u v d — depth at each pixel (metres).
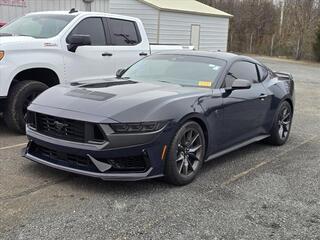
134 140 4.38
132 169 4.50
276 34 38.06
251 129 6.23
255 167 5.79
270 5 40.66
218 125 5.38
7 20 13.35
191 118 4.89
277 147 6.98
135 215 4.06
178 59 6.17
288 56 35.75
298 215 4.27
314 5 34.97
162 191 4.67
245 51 39.56
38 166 5.26
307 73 22.41
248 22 39.84
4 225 3.74
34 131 4.86
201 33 23.66
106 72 8.12
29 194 4.42
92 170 4.45
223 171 5.54
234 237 3.75
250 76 6.40
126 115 4.42
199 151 5.09
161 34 21.58
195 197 4.57
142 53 8.84
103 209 4.15
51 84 7.40
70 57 7.47
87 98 4.77
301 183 5.22
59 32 7.46
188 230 3.83
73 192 4.52
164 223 3.93
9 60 6.60
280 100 6.84
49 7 14.29
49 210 4.07
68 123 4.55
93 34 8.00
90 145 4.39
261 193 4.81
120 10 21.97
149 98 4.73
